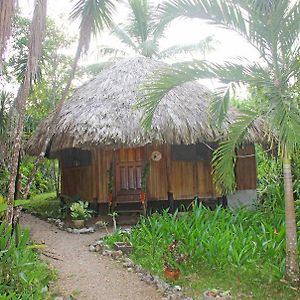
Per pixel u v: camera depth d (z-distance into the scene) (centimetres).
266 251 587
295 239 519
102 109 908
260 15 502
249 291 495
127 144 842
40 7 550
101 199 973
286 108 457
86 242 759
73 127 878
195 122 895
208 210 773
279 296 481
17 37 968
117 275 578
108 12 672
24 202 555
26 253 539
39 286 486
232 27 524
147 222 793
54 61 1453
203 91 1046
